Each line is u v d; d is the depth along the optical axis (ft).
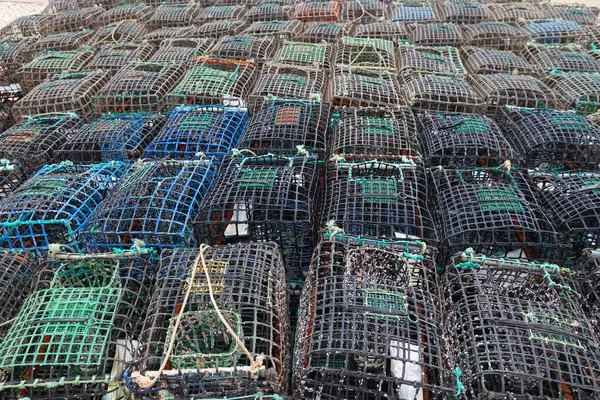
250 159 11.48
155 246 9.49
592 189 10.18
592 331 7.36
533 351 6.80
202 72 15.56
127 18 23.93
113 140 12.82
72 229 9.95
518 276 8.62
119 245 9.50
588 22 21.25
